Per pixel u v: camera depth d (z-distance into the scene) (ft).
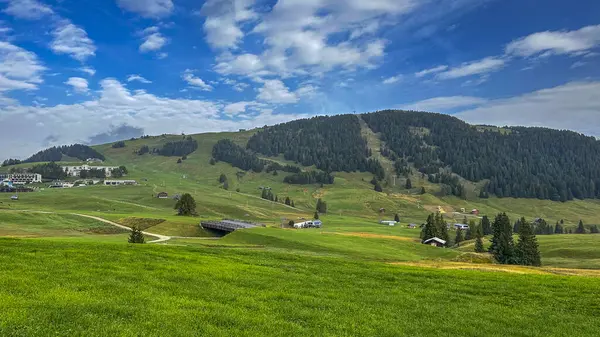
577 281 124.16
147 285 81.20
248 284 92.22
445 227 592.60
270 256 145.38
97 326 55.31
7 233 384.27
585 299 99.45
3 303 60.90
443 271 137.08
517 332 72.18
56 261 96.68
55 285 75.00
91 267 93.56
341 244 359.66
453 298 95.04
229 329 59.88
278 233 391.86
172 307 67.05
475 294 102.63
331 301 82.48
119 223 508.12
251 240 365.40
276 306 74.49
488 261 295.69
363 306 81.20
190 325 59.62
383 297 90.58
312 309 74.90
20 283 74.23
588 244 472.44
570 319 82.17
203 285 86.22
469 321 76.59
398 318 74.90
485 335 69.31
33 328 52.80
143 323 58.34
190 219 577.02
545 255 451.94
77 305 63.26
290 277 105.40
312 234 411.75
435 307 85.46
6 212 504.02
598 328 77.00
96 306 63.67
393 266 146.30
